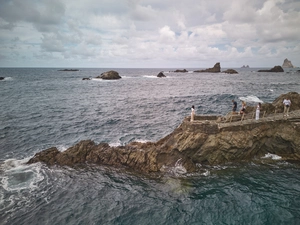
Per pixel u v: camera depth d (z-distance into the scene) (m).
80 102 49.84
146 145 21.12
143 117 36.16
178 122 33.03
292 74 167.75
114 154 19.88
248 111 24.78
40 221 12.97
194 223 12.73
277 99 28.12
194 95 58.28
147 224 12.75
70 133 27.89
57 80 112.06
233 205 14.12
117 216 13.41
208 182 16.80
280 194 15.13
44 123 32.12
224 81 105.38
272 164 19.27
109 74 119.94
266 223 12.57
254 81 102.56
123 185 16.62
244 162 19.67
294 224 12.45
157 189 16.09
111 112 39.78
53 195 15.37
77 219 13.16
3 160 20.31
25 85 86.12
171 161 19.03
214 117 22.73
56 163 19.52
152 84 93.88
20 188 16.03
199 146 19.27
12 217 13.23
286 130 20.20
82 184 16.72
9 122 32.34
